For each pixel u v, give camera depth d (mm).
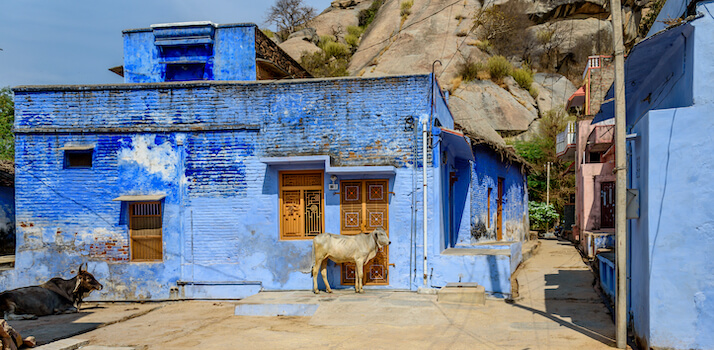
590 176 18094
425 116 10695
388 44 42719
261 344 7586
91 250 11562
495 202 16688
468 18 42562
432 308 9258
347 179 10953
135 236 11578
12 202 15797
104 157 11578
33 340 7488
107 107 11586
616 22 7219
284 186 11188
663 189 6625
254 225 11148
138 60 15141
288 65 18422
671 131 6629
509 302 10062
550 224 28797
